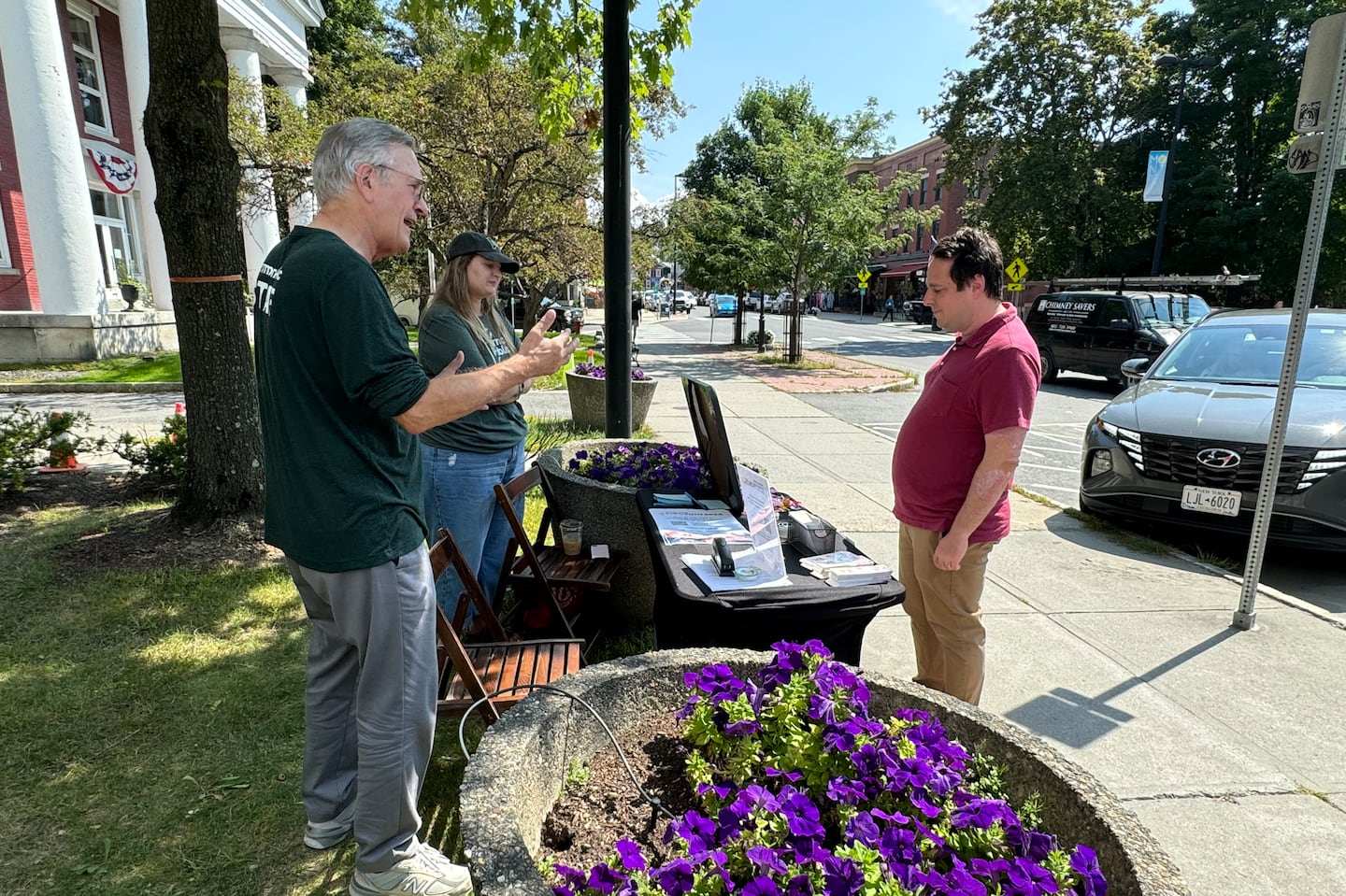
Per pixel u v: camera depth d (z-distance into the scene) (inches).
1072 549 206.4
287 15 746.2
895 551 198.7
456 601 137.1
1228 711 126.8
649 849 64.1
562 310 638.5
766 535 101.9
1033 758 68.6
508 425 137.3
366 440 75.5
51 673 128.0
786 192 684.1
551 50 217.0
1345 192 957.8
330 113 461.1
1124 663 142.2
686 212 611.8
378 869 80.0
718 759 71.4
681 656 81.6
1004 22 1022.4
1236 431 193.6
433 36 483.5
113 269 650.8
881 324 1615.4
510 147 456.8
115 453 267.6
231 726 115.3
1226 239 1013.8
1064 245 1063.0
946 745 66.4
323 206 79.0
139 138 605.6
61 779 102.8
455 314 132.3
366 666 78.2
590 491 149.2
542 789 66.4
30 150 500.1
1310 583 191.0
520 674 108.3
